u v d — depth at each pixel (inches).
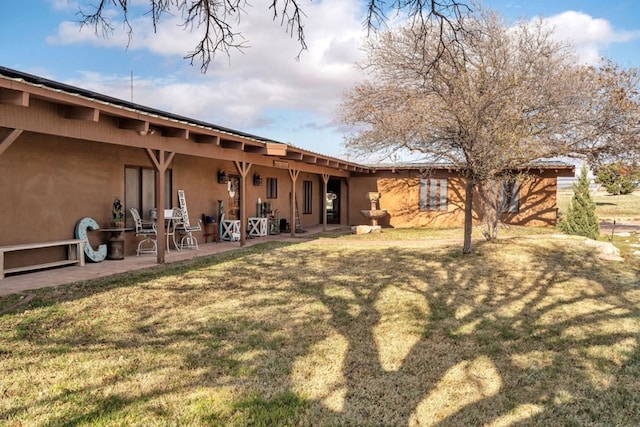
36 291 224.2
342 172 708.0
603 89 477.7
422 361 152.7
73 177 309.6
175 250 397.7
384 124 461.1
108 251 335.3
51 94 195.9
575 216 551.2
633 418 117.0
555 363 152.6
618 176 514.6
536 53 491.2
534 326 193.2
